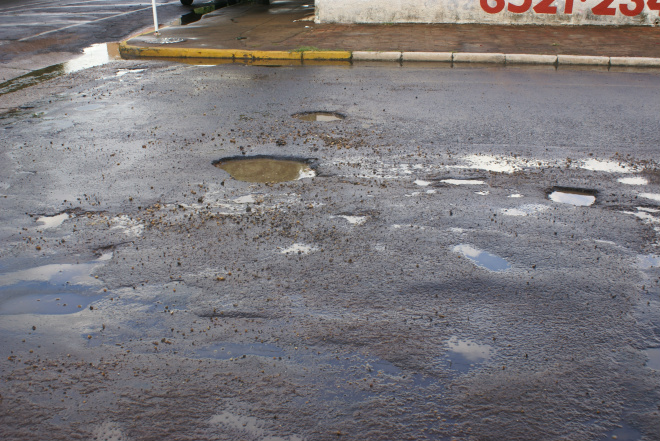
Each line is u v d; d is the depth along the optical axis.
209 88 8.96
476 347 3.02
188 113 7.52
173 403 2.62
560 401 2.65
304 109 7.69
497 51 11.52
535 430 2.48
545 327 3.19
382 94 8.58
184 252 3.97
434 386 2.74
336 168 5.58
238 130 6.78
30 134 6.67
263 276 3.66
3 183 5.20
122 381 2.76
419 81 9.52
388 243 4.12
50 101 8.18
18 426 2.48
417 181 5.29
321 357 2.93
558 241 4.18
